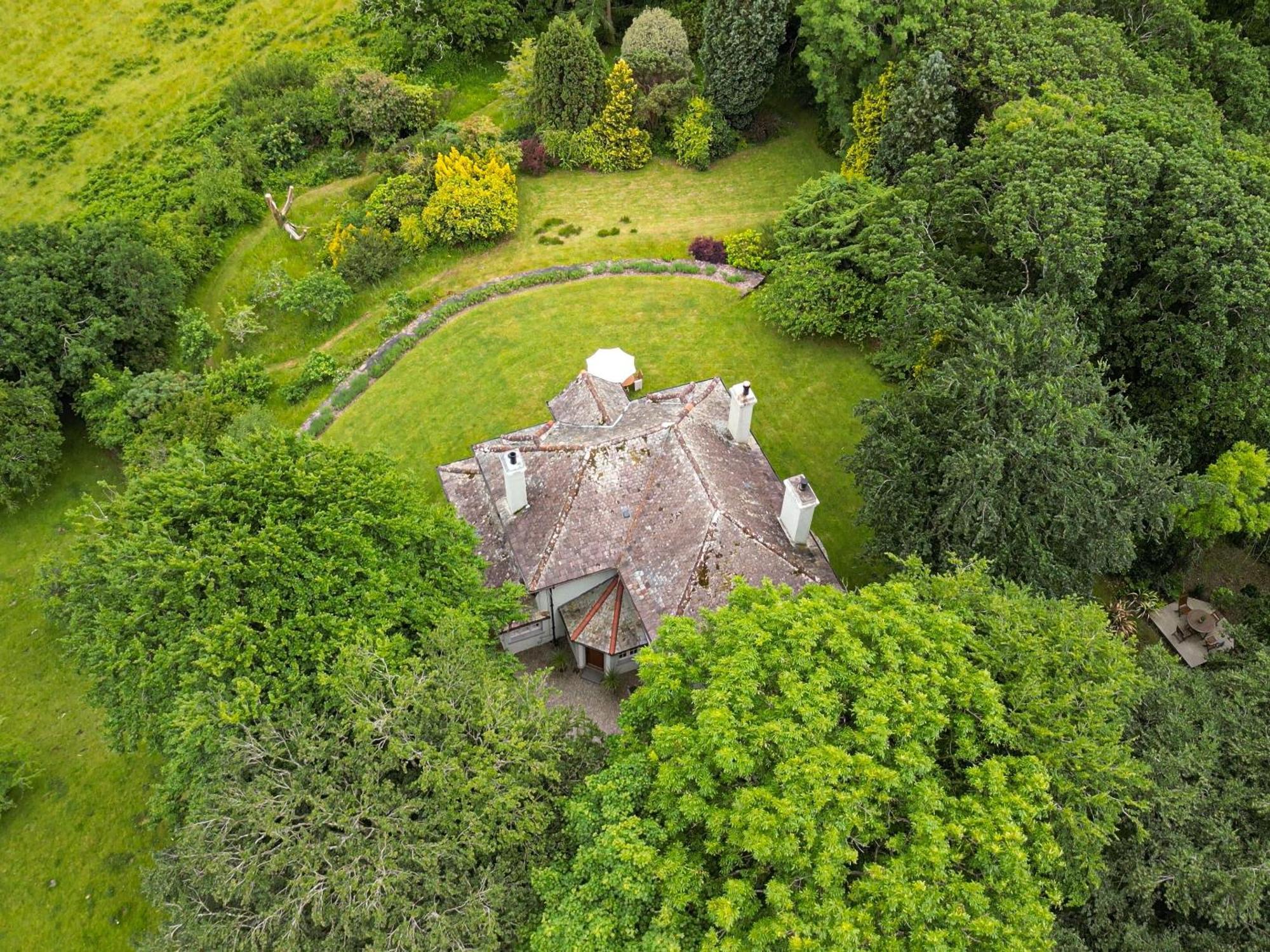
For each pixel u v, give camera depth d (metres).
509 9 58.22
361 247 46.81
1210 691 24.78
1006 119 35.78
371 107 52.91
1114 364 33.09
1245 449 31.39
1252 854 21.16
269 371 44.41
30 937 28.42
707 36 50.47
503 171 49.56
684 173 52.97
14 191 53.41
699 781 18.58
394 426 41.47
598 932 17.66
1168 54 42.94
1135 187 31.69
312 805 20.38
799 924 16.34
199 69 59.75
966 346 30.39
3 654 35.84
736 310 44.94
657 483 30.28
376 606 24.31
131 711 24.45
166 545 23.14
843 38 44.62
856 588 33.12
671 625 22.42
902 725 18.64
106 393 40.97
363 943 19.50
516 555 29.92
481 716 21.62
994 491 25.16
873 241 36.59
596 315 45.38
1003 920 17.22
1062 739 20.02
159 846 30.14
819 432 39.53
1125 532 26.80
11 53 59.97
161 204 51.50
